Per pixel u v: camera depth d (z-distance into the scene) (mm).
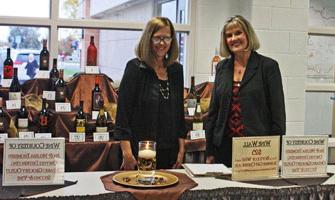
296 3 3855
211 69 4051
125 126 2533
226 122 2590
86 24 3947
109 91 3398
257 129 2516
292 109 3939
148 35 2516
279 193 1872
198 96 3564
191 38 4250
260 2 3756
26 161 1823
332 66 4410
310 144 2107
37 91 3275
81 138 3156
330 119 4398
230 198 1823
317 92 4344
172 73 2637
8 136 3062
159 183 1851
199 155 3432
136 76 2533
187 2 4273
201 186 1886
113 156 3180
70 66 3953
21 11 3781
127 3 4090
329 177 2113
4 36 3756
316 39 4348
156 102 2543
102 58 4043
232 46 2584
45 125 3158
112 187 1801
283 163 2074
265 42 3795
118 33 4090
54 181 1840
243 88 2545
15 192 1723
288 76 3895
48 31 3873
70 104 3268
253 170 2035
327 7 4352
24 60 3824
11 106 3135
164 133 2576
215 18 4215
